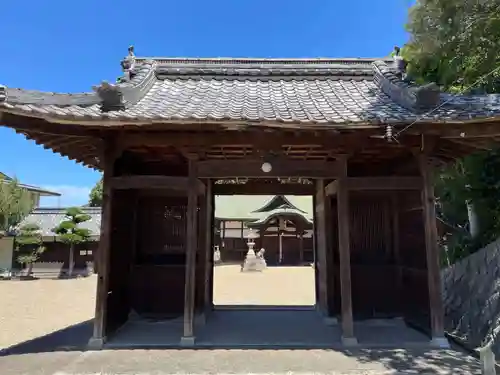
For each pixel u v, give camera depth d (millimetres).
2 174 22156
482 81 6789
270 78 7684
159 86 7270
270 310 8625
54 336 6203
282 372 4328
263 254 30016
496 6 6352
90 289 16219
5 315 9391
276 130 5176
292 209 31125
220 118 4773
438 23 7398
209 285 8297
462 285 7105
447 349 5234
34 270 22766
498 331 5219
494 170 7453
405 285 7184
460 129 5078
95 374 4305
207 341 5707
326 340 5777
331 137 5562
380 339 5859
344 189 5688
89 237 22891
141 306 7574
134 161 7176
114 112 5195
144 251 7891
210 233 8492
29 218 25719
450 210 9414
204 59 7984
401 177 5703
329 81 7641
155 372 4344
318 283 8398
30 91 4727
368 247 7781
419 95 5270
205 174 5734
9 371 4402
